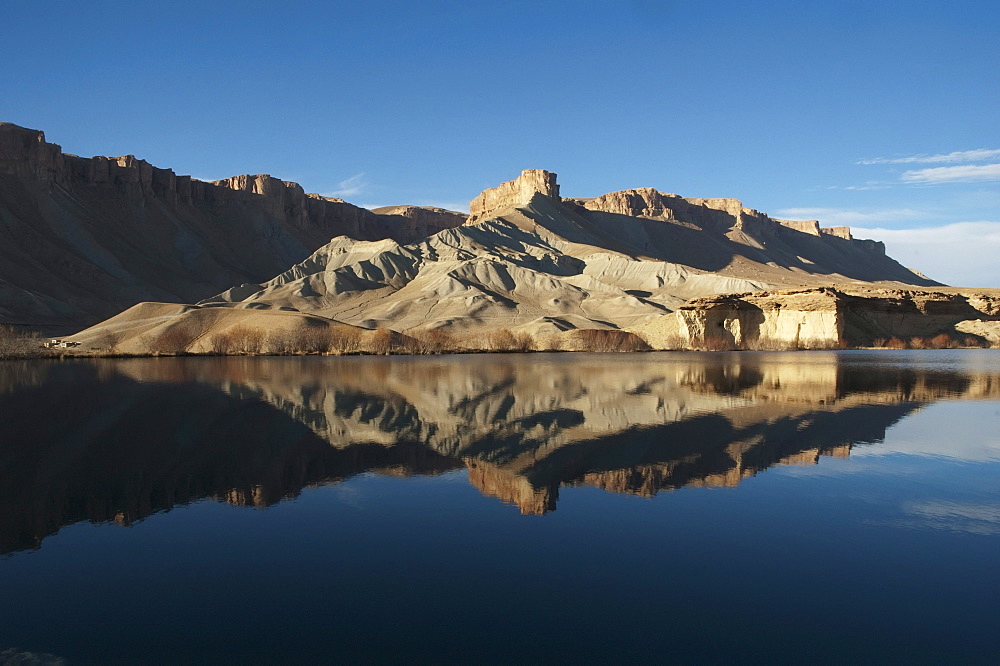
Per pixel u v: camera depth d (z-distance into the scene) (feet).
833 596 30.35
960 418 82.94
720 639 26.43
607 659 24.85
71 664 24.72
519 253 625.00
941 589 31.19
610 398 104.01
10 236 521.65
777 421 79.77
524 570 33.53
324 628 27.55
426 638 26.61
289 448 64.13
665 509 43.78
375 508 44.39
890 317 329.93
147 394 110.52
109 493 48.42
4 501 46.39
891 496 46.75
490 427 75.77
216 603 30.01
